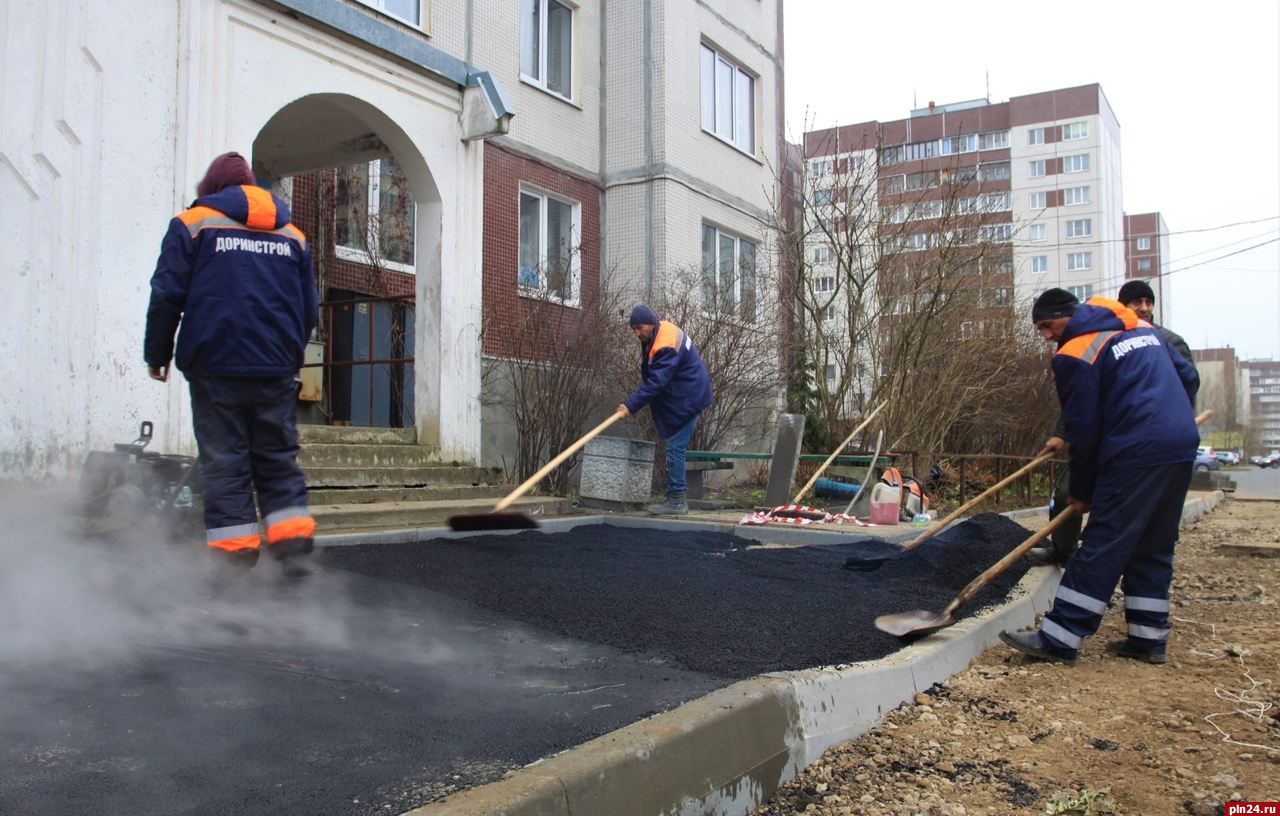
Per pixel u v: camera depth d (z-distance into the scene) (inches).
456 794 76.5
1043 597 213.2
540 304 383.9
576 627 150.7
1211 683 152.8
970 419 457.1
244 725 95.6
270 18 267.4
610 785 84.5
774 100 617.6
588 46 499.8
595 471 329.1
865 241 424.5
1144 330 172.1
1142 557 168.6
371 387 375.6
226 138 254.7
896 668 137.4
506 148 441.1
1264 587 251.4
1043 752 119.9
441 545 228.7
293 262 167.2
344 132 332.8
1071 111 2883.9
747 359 431.8
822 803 103.9
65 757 84.7
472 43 422.3
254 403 161.6
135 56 232.7
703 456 351.6
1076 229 2891.2
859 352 430.0
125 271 229.8
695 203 519.2
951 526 270.5
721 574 204.2
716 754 98.0
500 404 373.4
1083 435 167.9
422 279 328.8
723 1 559.5
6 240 209.2
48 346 215.2
